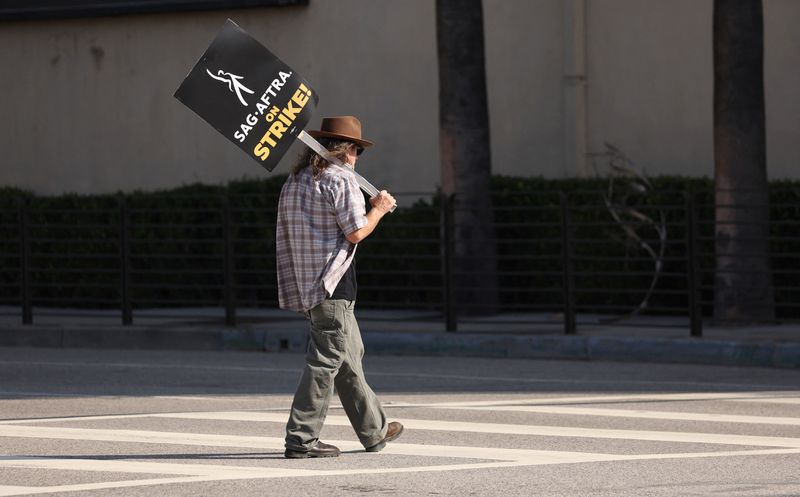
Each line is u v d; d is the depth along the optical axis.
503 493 13.53
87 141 39.97
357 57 36.97
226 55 14.73
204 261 36.16
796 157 32.62
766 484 13.95
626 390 21.91
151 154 39.25
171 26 38.88
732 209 28.95
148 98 39.25
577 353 26.91
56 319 33.81
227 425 18.36
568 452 15.96
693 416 18.91
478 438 17.03
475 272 29.77
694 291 26.98
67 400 21.22
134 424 18.48
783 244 30.89
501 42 35.38
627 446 16.39
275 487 13.87
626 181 32.25
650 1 33.94
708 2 33.41
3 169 40.94
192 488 13.85
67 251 37.28
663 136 33.97
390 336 28.41
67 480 14.36
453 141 31.62
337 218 14.88
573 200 32.84
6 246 38.12
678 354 26.08
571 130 34.53
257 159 14.82
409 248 33.75
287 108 14.91
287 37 37.66
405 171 36.53
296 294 15.11
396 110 36.59
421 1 36.25
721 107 29.05
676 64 33.78
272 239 35.38
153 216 36.53
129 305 31.52
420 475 14.49
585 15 34.50
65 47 40.09
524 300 33.28
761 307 29.14
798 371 24.58
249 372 25.05
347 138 15.14
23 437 17.36
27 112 40.59
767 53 32.81
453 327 28.77
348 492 13.60
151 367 25.98
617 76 34.34
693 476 14.40
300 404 15.44
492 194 31.25
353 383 15.51
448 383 23.05
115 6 39.00
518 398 20.98
